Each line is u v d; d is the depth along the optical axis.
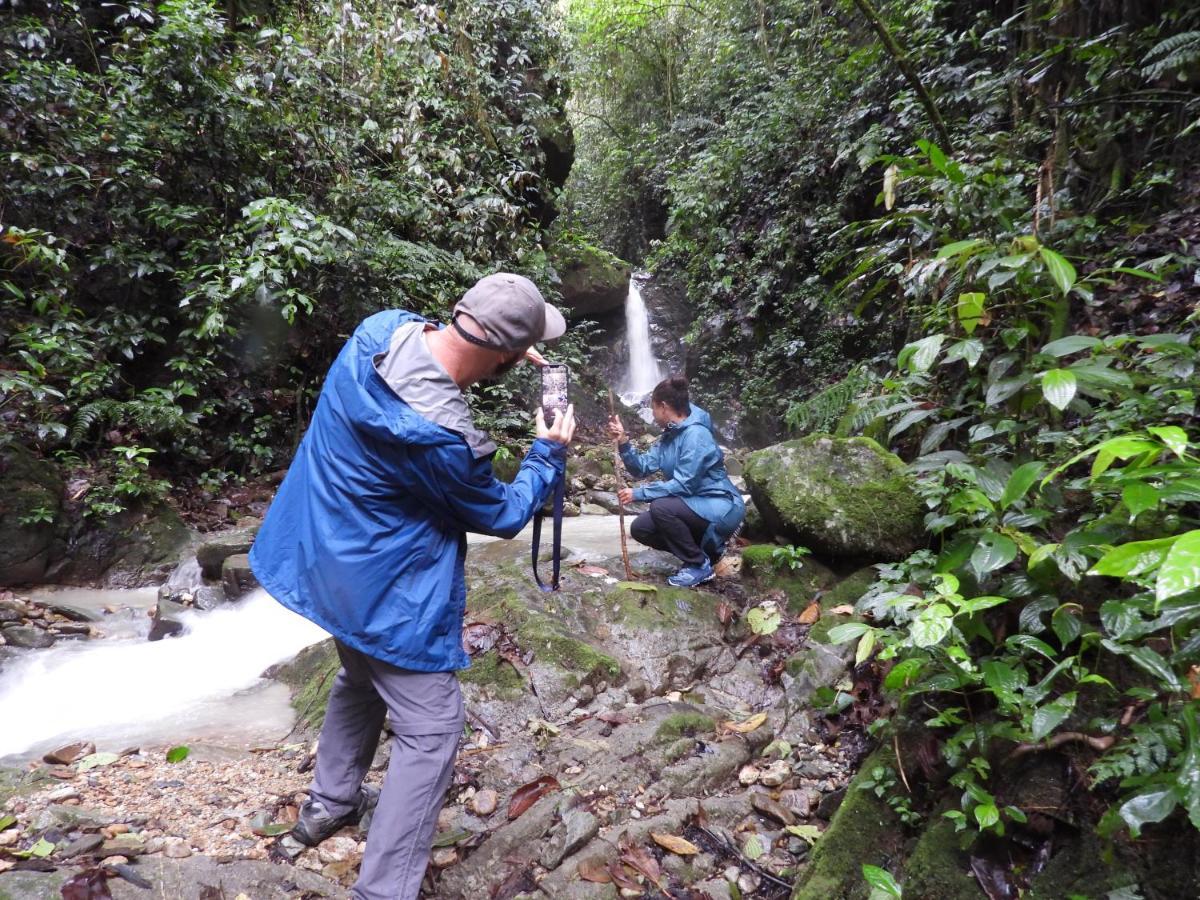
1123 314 3.51
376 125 6.46
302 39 6.46
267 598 3.89
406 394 1.59
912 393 2.96
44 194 5.09
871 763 2.19
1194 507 2.05
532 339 1.71
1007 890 1.76
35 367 4.37
